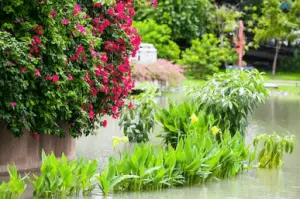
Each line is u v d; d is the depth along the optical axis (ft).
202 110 45.14
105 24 40.86
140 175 33.86
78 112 38.73
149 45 109.60
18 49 33.91
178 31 146.61
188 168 35.94
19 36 35.68
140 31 136.15
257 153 47.14
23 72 34.35
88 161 33.83
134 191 34.17
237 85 45.19
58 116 38.06
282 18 141.38
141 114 50.80
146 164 34.47
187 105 45.73
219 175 38.47
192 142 38.14
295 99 99.19
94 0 40.34
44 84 36.01
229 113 44.70
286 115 74.84
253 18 147.13
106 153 46.55
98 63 39.37
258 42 149.28
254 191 35.42
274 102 92.99
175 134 44.98
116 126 63.41
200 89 46.50
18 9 35.76
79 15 37.70
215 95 45.06
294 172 40.96
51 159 32.01
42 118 36.88
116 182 33.14
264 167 42.04
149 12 146.30
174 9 147.33
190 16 147.84
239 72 45.88
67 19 36.96
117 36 41.75
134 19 147.74
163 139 47.73
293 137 43.45
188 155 36.29
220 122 44.57
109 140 53.47
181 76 108.17
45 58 36.42
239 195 34.45
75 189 33.14
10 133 37.81
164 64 106.83
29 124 35.68
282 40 147.33
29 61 34.60
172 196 33.53
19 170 38.40
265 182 37.86
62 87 36.88
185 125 44.34
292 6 143.02
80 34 37.73
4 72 33.83
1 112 34.71
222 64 150.51
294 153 48.03
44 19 36.11
